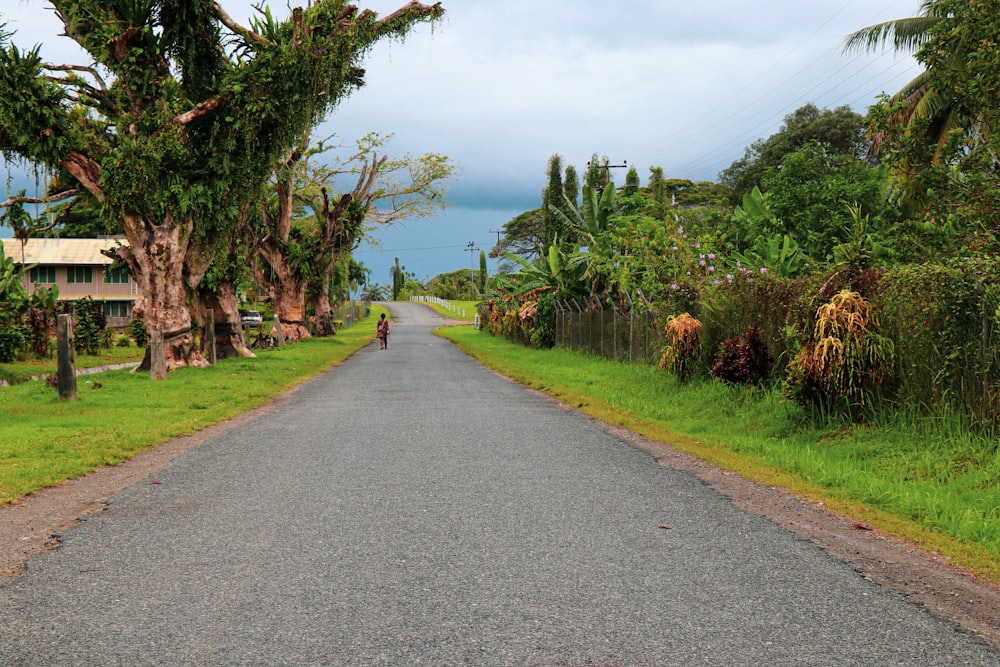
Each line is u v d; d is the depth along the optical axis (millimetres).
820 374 9062
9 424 11352
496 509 6039
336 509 6043
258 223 37750
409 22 23641
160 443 9688
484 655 3348
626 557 4777
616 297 24016
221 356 27406
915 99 20297
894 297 8867
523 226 96500
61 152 19625
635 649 3408
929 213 11562
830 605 3963
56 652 3387
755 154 61156
